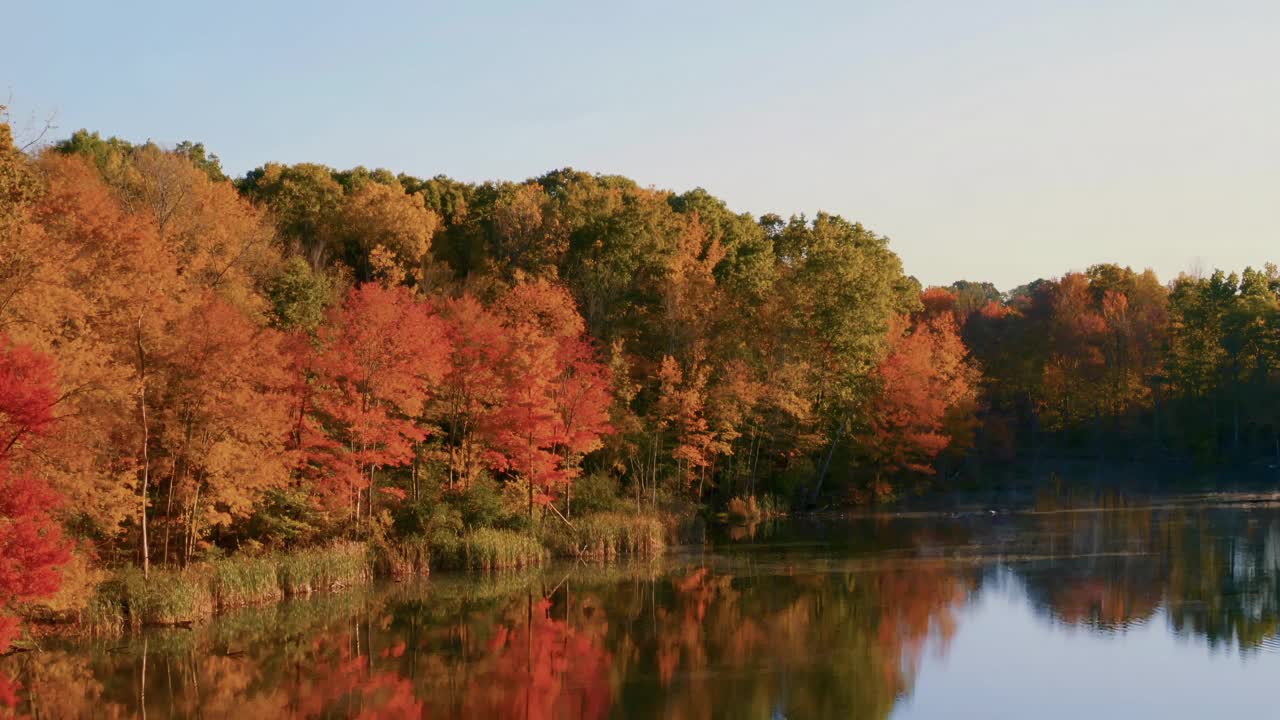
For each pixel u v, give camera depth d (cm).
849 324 7006
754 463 6888
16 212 3030
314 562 3988
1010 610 3572
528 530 4859
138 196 5369
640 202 7812
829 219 8269
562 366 5009
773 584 4134
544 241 7681
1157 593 3797
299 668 2916
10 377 2216
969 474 8288
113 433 3303
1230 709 2495
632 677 2833
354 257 7756
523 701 2627
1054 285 11131
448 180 10000
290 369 4247
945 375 7825
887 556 4791
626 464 6191
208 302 3728
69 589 2916
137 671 2861
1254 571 4175
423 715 2511
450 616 3588
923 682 2745
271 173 8525
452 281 7438
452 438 5053
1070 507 6525
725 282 7500
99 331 3362
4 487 2261
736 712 2520
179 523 3781
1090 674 2798
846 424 7150
